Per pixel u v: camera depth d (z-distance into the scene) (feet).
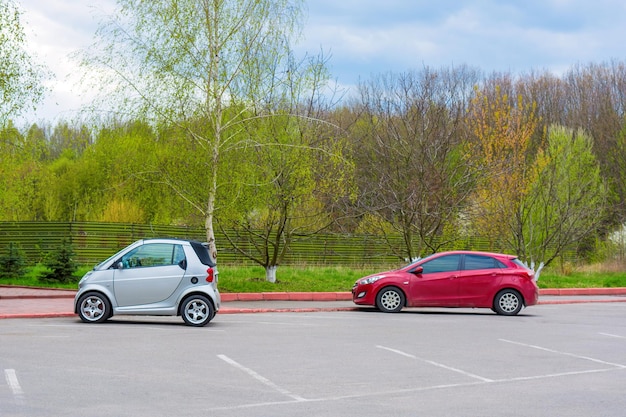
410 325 54.03
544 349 42.86
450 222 96.17
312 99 84.84
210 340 43.39
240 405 26.48
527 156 138.62
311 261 114.73
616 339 48.44
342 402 27.35
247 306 68.03
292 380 31.58
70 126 77.77
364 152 100.22
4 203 141.79
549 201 105.70
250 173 78.23
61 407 25.41
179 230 107.24
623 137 180.14
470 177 99.66
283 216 83.35
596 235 129.39
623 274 112.57
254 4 78.02
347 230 117.39
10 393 27.53
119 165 78.43
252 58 78.43
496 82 214.07
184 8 75.25
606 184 141.08
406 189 91.45
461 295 64.18
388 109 108.37
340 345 42.45
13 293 71.00
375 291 64.85
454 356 39.32
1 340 41.52
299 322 54.80
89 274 51.39
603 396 29.45
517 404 27.63
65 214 177.37
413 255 97.66
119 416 24.34
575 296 90.63
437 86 132.87
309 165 80.43
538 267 106.11
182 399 27.25
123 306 50.90
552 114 207.41
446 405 27.20
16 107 81.71
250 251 109.81
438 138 95.91
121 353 37.58
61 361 34.73
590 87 213.87
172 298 51.01
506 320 59.62
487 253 65.57
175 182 77.51
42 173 167.94
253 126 79.41
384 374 33.53
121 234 106.73
